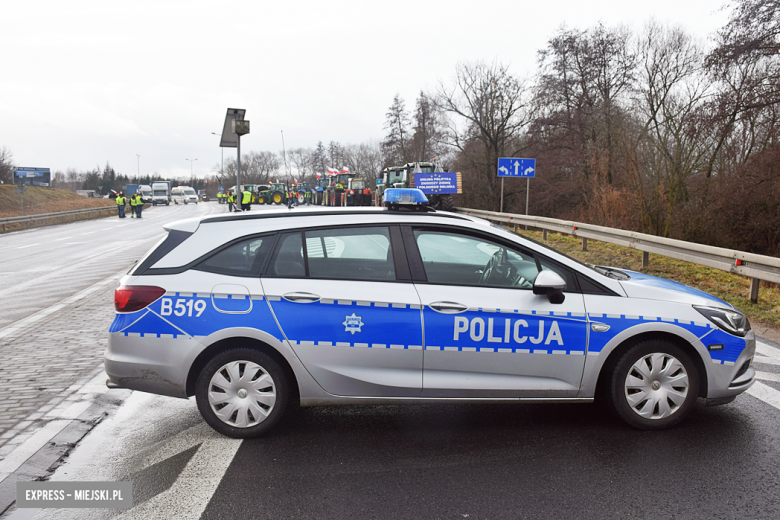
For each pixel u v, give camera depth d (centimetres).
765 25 1711
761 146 1739
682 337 383
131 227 2998
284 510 296
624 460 349
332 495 311
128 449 375
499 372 382
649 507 294
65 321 780
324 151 9631
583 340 381
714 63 1834
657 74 2630
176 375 380
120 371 383
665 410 388
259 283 381
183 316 378
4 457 363
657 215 1928
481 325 378
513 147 3781
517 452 363
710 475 328
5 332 716
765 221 1622
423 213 405
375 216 400
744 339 391
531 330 379
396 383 378
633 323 381
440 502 303
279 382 384
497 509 295
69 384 511
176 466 348
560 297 383
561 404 449
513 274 393
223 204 7194
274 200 5859
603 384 400
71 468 348
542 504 299
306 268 386
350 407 450
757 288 841
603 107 2770
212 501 306
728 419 412
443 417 427
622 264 1245
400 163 5975
